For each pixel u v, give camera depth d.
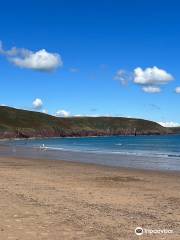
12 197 15.89
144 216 12.48
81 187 20.09
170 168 35.94
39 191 17.92
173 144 118.25
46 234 10.09
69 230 10.53
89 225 11.12
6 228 10.66
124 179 25.09
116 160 47.62
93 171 31.55
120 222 11.55
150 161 45.84
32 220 11.67
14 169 31.95
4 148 89.19
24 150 77.94
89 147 97.88
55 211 13.06
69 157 53.94
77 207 13.91
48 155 59.25
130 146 104.06
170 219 12.06
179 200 15.95
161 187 20.86
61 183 21.78
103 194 17.50
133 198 16.42
